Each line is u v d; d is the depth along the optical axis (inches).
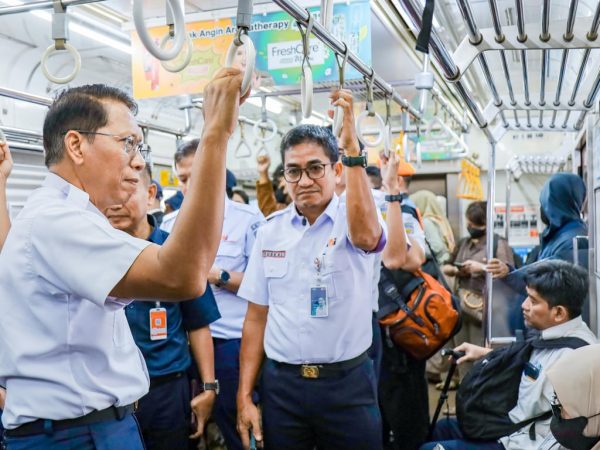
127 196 48.5
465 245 182.4
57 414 46.6
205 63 114.7
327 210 77.9
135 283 40.6
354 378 75.9
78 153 46.1
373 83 77.0
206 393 88.6
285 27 109.4
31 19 127.6
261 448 83.8
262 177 145.8
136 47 119.9
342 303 75.5
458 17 111.8
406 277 111.9
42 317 45.0
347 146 69.5
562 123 119.6
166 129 126.2
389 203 96.7
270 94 111.3
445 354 101.7
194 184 38.4
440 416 161.3
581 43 64.5
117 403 49.9
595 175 94.7
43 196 46.6
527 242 266.4
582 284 81.7
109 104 46.7
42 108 149.6
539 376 79.7
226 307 105.3
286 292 78.4
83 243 41.6
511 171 242.2
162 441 82.6
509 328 107.2
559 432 59.6
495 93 92.0
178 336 85.8
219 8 123.0
